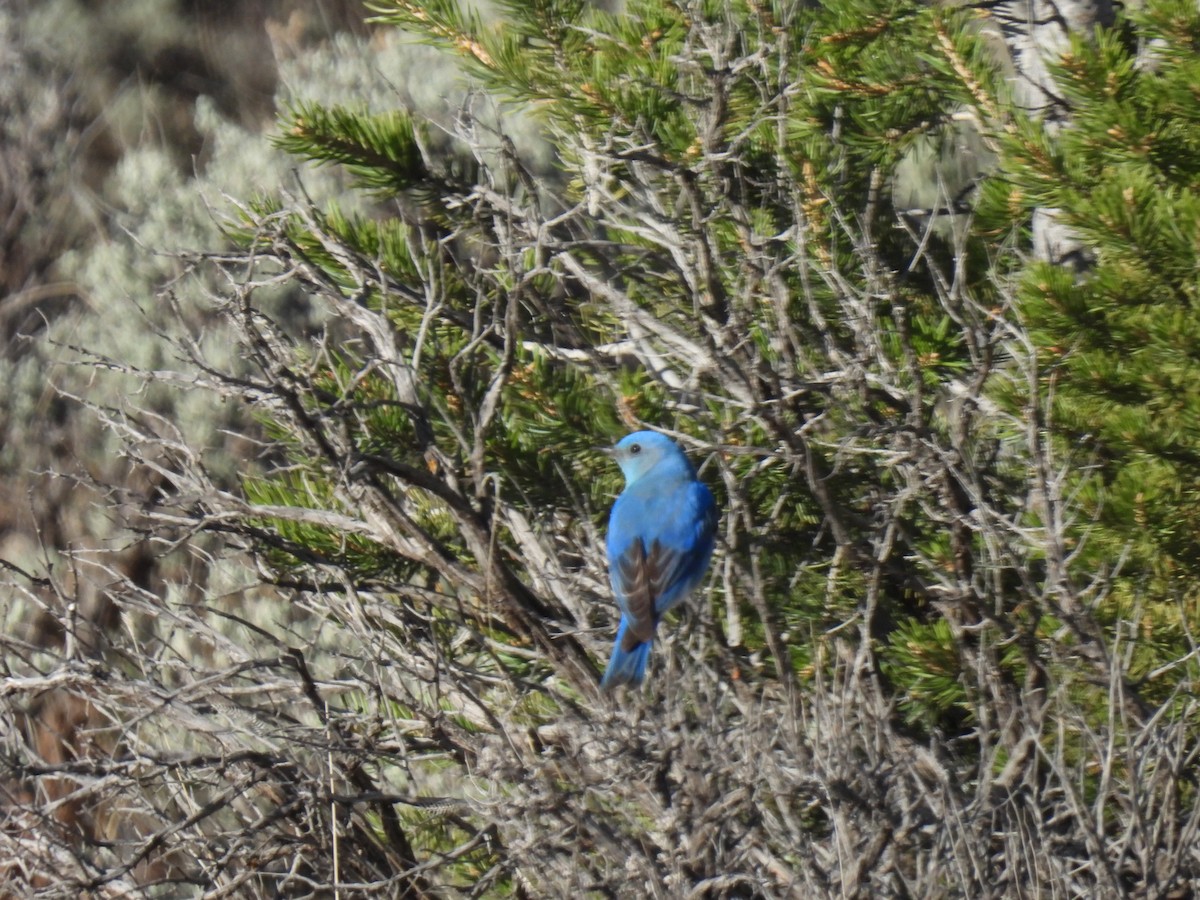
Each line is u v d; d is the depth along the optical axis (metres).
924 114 12.59
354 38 24.91
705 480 11.57
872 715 8.60
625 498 10.36
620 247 12.57
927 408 11.15
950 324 11.83
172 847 9.84
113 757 9.85
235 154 22.22
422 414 9.75
